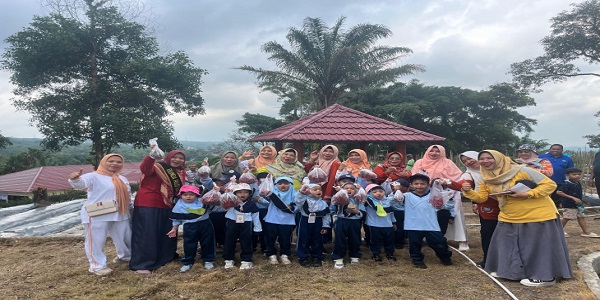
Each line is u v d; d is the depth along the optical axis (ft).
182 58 77.66
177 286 15.96
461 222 20.72
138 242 17.89
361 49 75.41
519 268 15.61
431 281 16.46
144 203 18.08
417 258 18.42
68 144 70.28
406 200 18.97
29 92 69.87
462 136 108.47
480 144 108.37
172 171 18.42
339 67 77.20
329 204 19.40
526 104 110.42
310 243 19.07
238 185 17.80
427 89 103.60
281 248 18.99
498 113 109.40
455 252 20.84
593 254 19.43
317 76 79.51
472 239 23.89
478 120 109.60
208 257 18.22
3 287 16.26
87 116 69.36
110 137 67.41
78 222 30.30
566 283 15.49
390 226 19.26
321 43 79.77
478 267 18.02
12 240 23.90
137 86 73.46
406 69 77.71
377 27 79.10
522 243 15.69
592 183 28.50
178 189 18.35
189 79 75.66
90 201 17.47
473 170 19.08
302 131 32.99
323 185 20.25
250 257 18.30
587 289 14.97
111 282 16.57
